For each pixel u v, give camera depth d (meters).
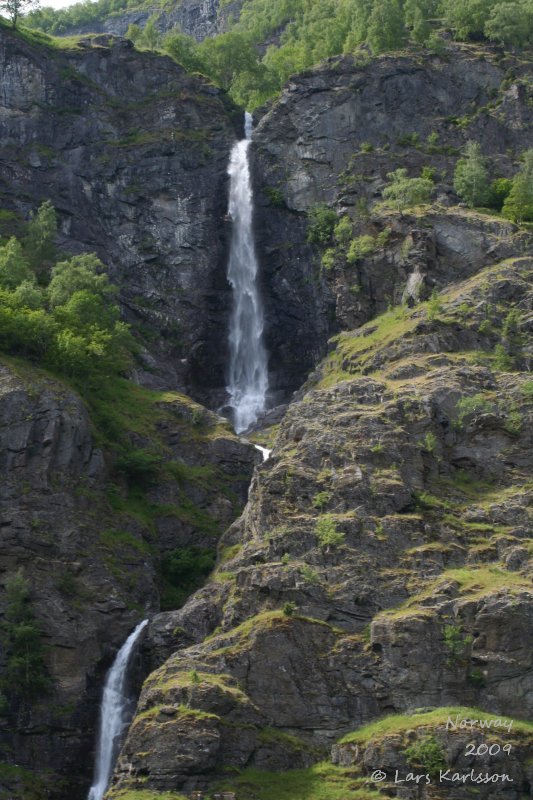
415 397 133.25
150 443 146.75
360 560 119.06
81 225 177.75
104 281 163.00
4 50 184.62
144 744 107.56
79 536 131.38
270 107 192.25
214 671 113.25
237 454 150.00
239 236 179.88
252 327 175.75
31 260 167.75
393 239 162.50
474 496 127.06
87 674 124.88
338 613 116.25
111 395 151.25
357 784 105.75
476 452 130.38
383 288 161.25
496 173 176.12
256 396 172.38
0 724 121.31
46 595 126.62
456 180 170.88
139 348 167.50
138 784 106.06
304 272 175.00
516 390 134.88
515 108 182.12
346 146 180.88
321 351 170.75
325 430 130.88
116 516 136.25
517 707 109.75
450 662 111.38
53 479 133.50
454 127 181.62
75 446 136.25
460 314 146.88
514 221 161.88
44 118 183.00
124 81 189.88
